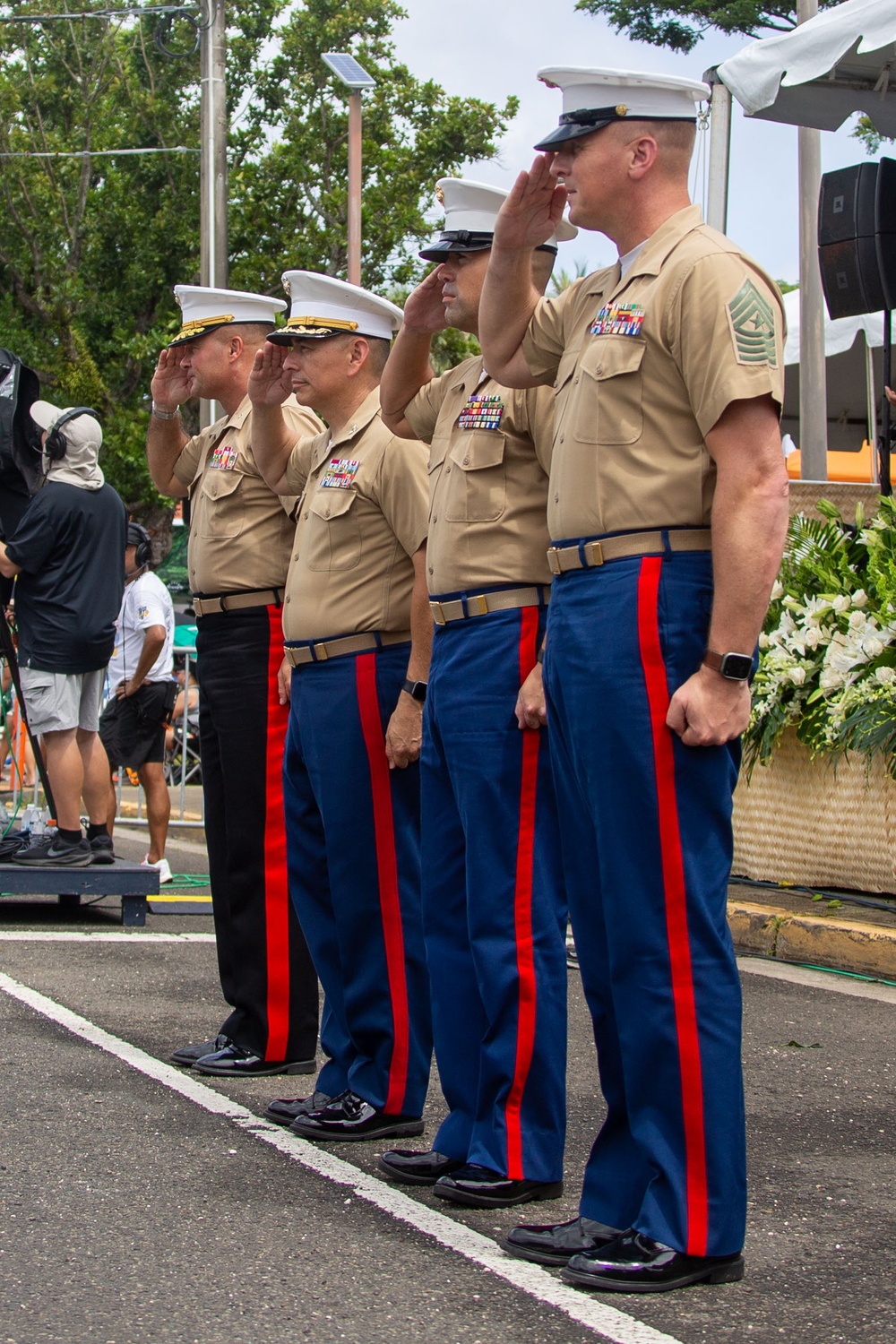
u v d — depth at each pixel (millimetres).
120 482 35438
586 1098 6613
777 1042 7484
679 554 4508
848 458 19906
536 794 5332
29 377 10539
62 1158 5660
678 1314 4336
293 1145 5922
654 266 4555
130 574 12727
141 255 36031
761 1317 4324
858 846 10023
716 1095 4527
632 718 4488
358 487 6090
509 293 5137
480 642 5367
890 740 9477
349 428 6258
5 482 10828
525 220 5027
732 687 4418
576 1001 8438
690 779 4492
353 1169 5652
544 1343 4125
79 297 36188
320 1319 4273
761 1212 5227
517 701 5320
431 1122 6352
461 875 5551
